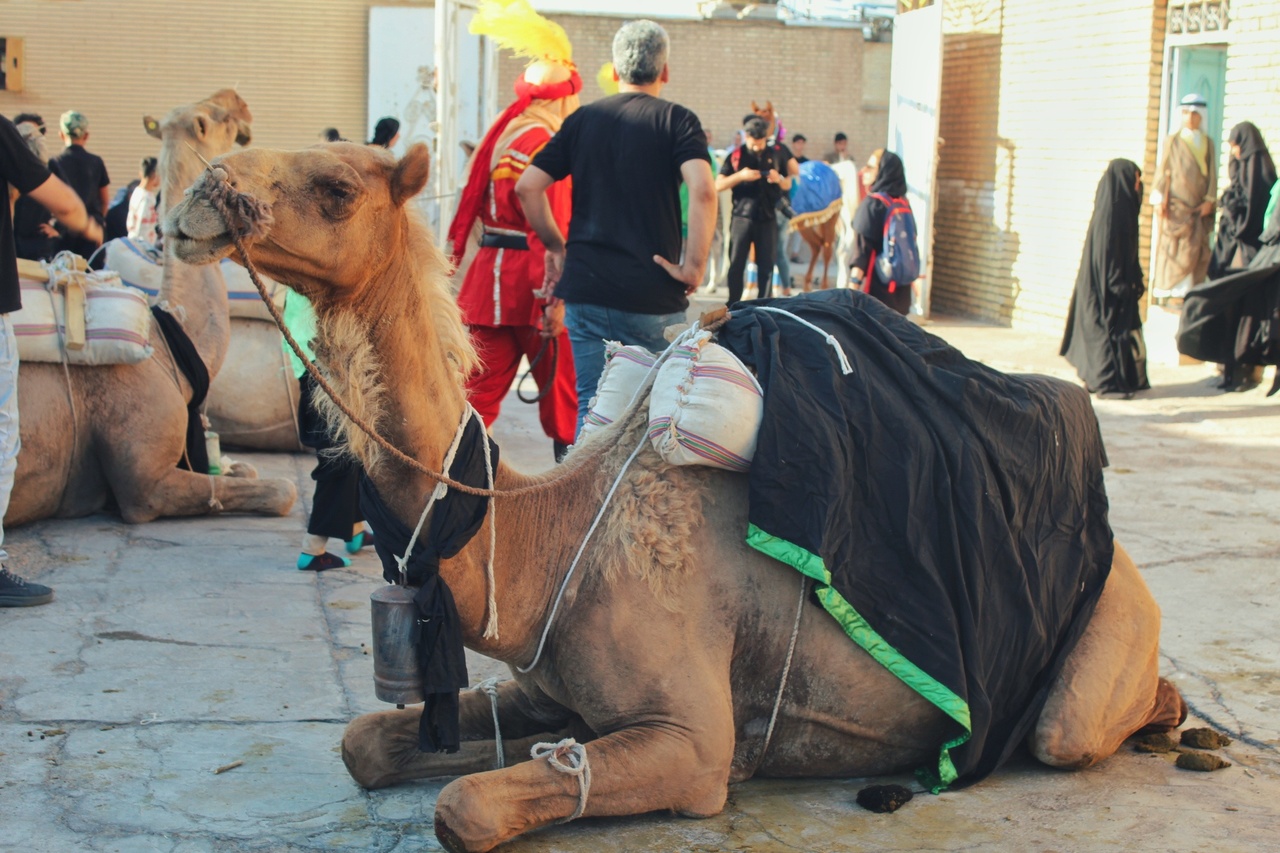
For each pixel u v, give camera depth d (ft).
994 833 12.34
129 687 15.52
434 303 11.51
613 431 13.00
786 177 50.52
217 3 69.46
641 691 11.92
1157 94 46.39
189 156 23.21
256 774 13.30
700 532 12.46
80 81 69.36
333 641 17.48
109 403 22.77
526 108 24.00
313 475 20.13
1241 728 15.33
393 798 12.83
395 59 70.13
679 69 98.73
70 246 40.73
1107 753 13.98
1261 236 37.45
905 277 45.83
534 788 11.23
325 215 10.35
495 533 11.95
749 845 11.86
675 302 21.12
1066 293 51.55
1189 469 29.50
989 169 57.16
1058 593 13.93
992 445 13.43
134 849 11.62
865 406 12.98
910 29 58.08
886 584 12.69
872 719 13.05
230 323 29.91
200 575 20.18
